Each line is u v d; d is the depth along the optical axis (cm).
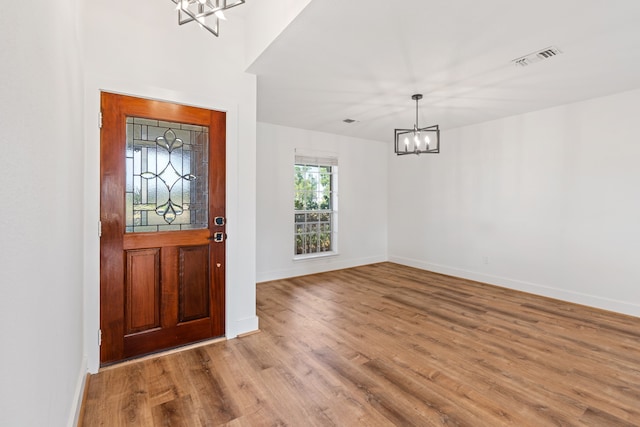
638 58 254
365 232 595
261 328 298
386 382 210
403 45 233
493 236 452
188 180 257
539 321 317
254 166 288
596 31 215
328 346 261
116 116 226
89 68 214
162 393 196
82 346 206
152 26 237
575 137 369
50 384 114
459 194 496
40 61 104
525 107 387
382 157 618
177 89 246
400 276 507
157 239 243
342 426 169
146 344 241
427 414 178
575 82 306
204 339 266
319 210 552
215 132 266
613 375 219
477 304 369
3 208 71
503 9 190
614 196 341
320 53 247
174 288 252
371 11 193
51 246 118
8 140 75
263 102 369
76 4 183
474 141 473
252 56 261
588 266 362
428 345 264
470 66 271
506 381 211
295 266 508
